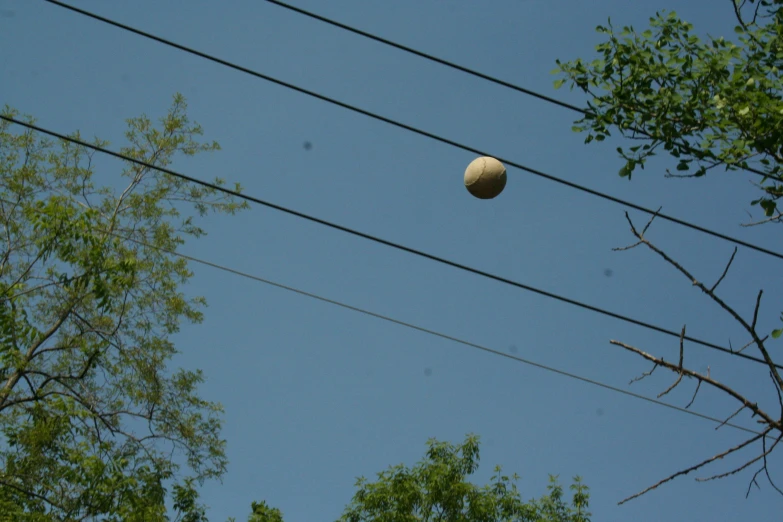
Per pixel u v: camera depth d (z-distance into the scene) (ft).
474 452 84.58
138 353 75.10
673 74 40.52
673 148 40.19
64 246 59.93
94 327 74.69
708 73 39.96
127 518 57.00
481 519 80.69
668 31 41.09
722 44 40.65
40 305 74.79
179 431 74.33
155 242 81.20
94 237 60.80
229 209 83.10
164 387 75.66
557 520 83.56
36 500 58.80
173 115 84.69
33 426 62.23
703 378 30.12
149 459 70.79
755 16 40.60
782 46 39.73
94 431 69.72
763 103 37.93
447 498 81.41
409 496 81.30
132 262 61.98
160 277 79.05
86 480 57.57
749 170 38.96
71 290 72.28
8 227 74.90
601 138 41.19
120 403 74.02
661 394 29.96
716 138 39.29
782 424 29.63
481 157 36.01
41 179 78.79
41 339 61.93
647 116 40.70
